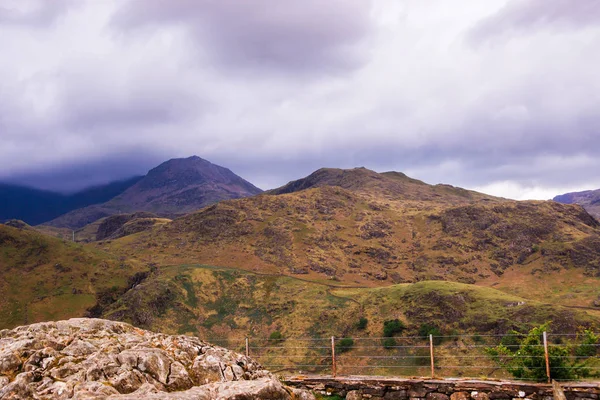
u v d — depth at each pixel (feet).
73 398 25.29
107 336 35.88
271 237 500.33
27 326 35.81
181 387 31.27
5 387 26.48
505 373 165.27
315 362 228.43
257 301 354.54
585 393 44.86
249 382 30.35
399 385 49.78
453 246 480.64
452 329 255.29
